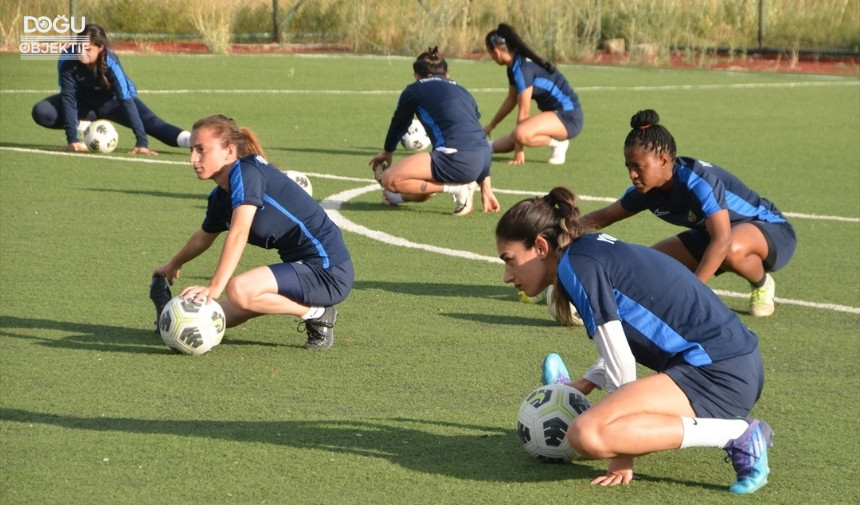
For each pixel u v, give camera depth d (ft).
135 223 45.42
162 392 25.71
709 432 20.06
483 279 38.37
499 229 21.22
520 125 64.75
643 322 20.48
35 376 26.61
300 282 28.94
